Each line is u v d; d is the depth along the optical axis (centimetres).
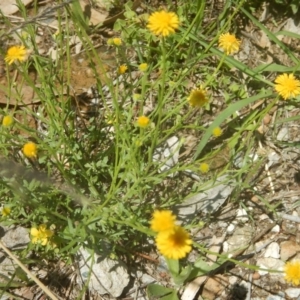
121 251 77
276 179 83
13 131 83
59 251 71
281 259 77
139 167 73
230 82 90
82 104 87
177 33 89
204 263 75
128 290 76
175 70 89
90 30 93
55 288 75
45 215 73
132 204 76
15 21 94
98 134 80
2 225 76
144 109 86
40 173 69
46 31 93
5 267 75
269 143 85
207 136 79
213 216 80
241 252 78
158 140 77
